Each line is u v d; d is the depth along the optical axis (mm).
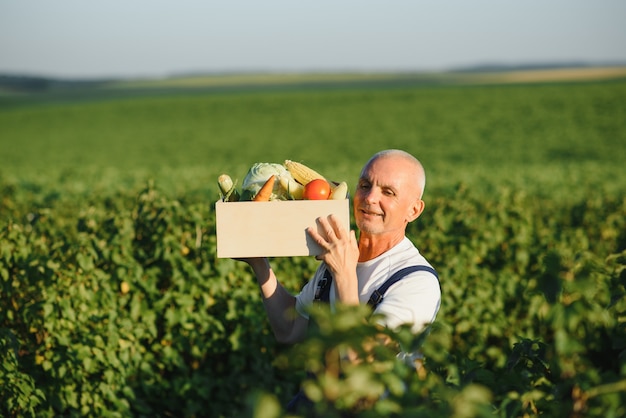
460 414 1714
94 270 4977
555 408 2086
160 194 6520
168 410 5402
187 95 87062
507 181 13992
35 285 4836
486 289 6176
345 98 68125
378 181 3055
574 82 88938
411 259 3074
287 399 5430
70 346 4586
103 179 15734
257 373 5461
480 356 6020
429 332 2068
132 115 62219
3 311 4754
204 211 6188
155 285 5426
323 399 1818
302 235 2861
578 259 2777
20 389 4090
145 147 44844
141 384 5156
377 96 68625
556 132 46094
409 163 3100
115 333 4812
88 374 4770
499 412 2150
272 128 52844
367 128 51125
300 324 3449
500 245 7234
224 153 41594
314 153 40938
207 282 5414
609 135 44219
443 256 6738
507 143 42531
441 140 44719
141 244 6012
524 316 6371
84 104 72188
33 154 41938
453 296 6078
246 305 5426
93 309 4883
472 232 7305
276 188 3014
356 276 2867
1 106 76312
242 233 2873
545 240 7363
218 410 5340
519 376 2449
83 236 5387
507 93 66312
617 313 2744
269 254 2871
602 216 9781
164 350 5277
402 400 1830
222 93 89438
